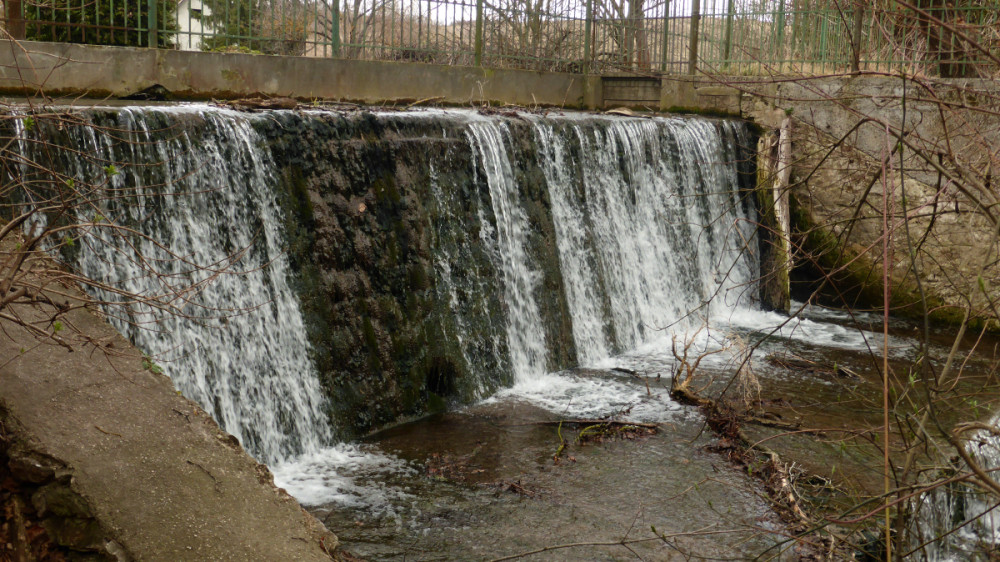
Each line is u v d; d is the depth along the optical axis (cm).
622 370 1171
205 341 809
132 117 793
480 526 731
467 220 1080
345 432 906
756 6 1661
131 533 456
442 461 859
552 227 1198
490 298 1088
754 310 1505
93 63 1048
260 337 855
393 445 898
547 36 1705
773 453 870
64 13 1148
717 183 1502
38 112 624
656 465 863
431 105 1433
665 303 1378
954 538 758
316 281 917
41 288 494
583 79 1753
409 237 1009
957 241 1375
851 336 1354
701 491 809
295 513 509
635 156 1348
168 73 1118
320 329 911
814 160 1485
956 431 445
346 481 811
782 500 779
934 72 1255
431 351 1005
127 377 554
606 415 995
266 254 879
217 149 851
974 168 584
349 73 1314
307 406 882
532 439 923
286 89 1242
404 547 692
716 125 1509
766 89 1555
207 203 837
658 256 1376
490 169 1117
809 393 1088
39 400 509
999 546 674
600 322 1248
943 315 1411
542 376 1136
